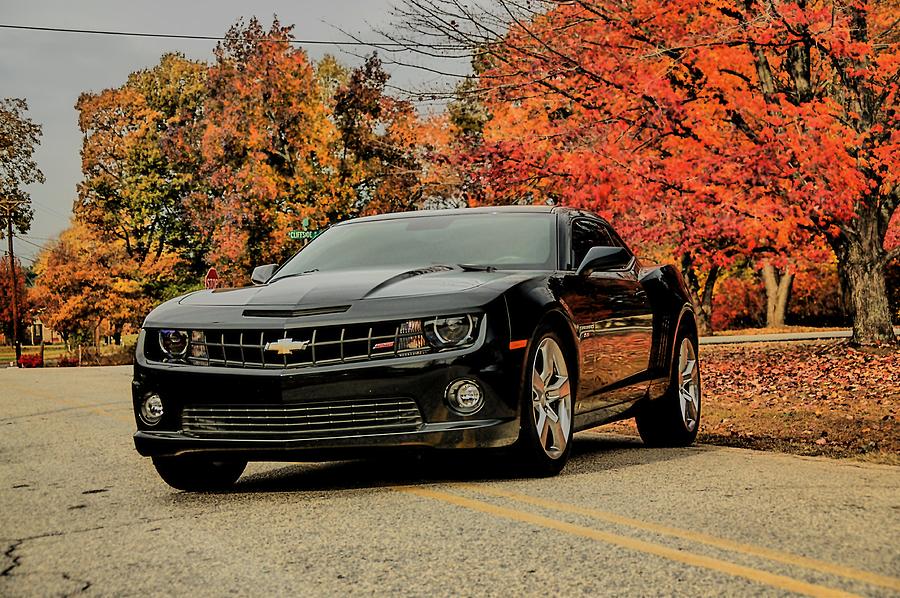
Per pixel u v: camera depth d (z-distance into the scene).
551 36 15.97
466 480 6.02
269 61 45.19
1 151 58.91
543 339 6.03
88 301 63.72
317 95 45.94
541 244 6.93
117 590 3.75
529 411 5.78
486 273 6.27
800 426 9.09
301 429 5.63
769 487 5.57
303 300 5.83
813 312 44.53
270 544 4.42
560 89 16.19
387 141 43.25
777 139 14.71
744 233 15.17
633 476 6.06
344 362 5.58
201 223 51.88
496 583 3.63
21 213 60.41
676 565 3.82
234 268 47.38
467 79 16.64
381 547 4.27
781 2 14.60
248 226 45.53
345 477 6.53
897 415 9.57
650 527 4.51
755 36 14.78
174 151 56.72
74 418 12.52
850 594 3.39
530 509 4.99
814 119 14.48
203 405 5.80
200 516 5.20
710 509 4.93
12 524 5.21
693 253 15.82
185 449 5.82
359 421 5.58
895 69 15.45
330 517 4.98
